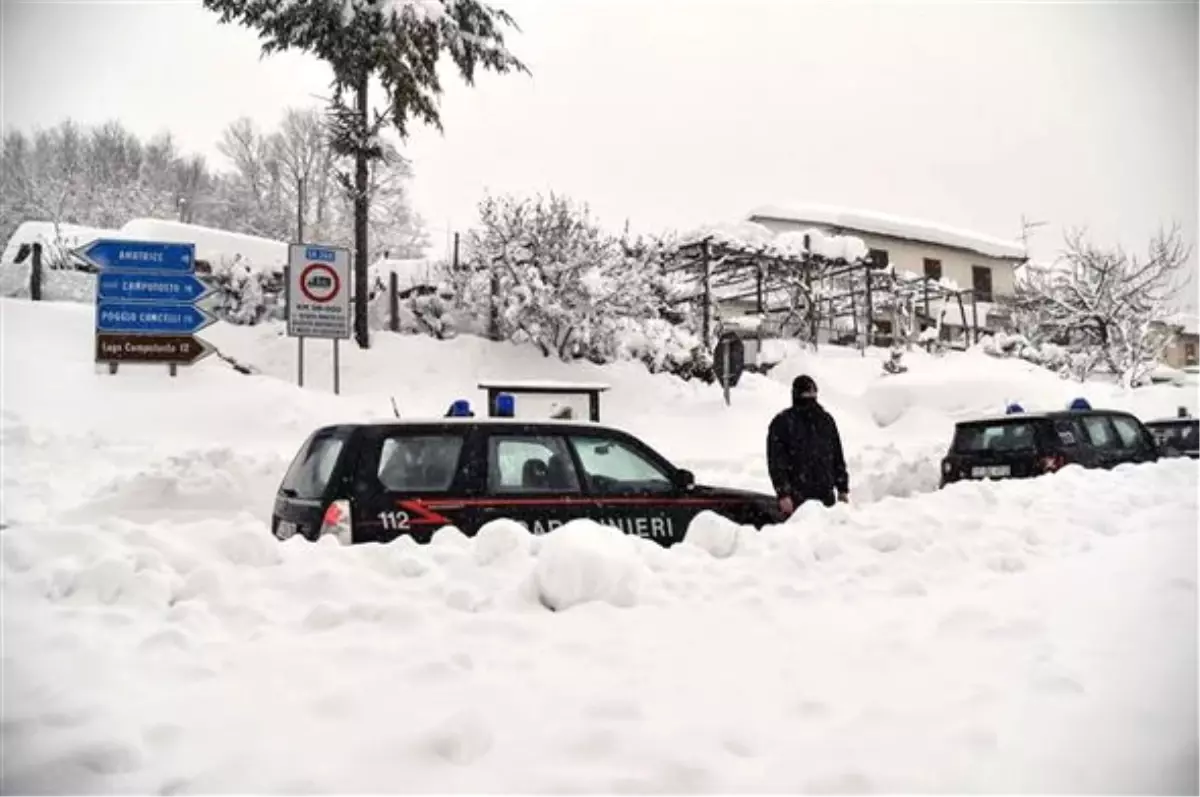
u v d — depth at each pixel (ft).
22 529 16.28
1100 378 95.91
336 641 11.99
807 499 22.48
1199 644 11.59
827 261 88.28
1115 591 14.20
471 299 61.67
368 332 57.57
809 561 16.26
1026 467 32.01
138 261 45.93
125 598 13.73
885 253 132.16
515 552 15.78
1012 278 142.72
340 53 57.52
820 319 95.09
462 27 62.54
